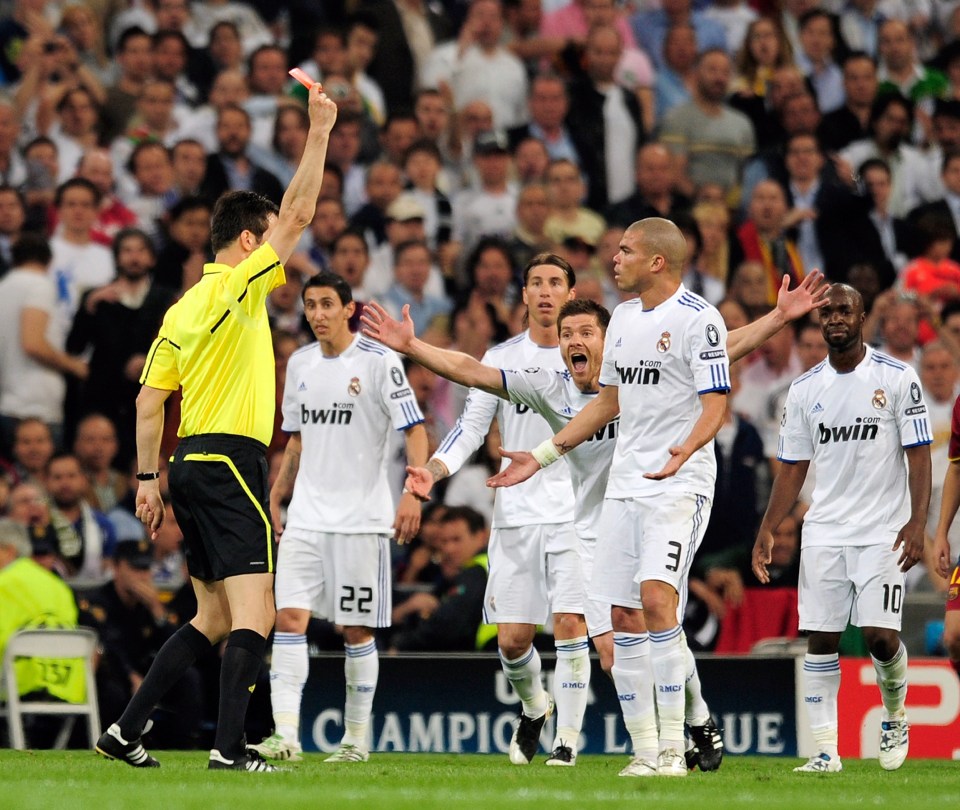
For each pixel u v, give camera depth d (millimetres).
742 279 49125
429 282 49469
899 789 20500
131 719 21438
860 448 27016
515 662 29188
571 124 54469
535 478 29078
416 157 51812
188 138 50125
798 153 53344
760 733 34000
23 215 47781
